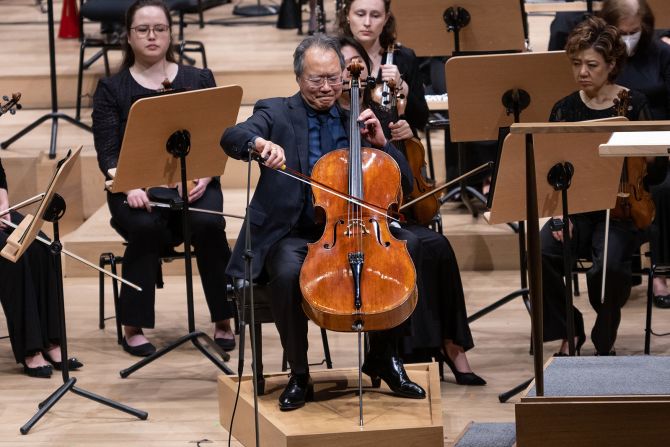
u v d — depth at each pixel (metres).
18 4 32.88
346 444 12.12
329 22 28.23
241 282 13.47
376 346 13.23
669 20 20.00
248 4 32.16
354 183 12.79
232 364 16.02
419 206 15.46
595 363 11.71
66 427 14.09
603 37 14.80
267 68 24.41
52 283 16.02
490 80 15.45
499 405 14.47
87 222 20.94
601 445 10.18
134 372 15.89
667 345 16.34
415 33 18.91
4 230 16.05
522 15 19.53
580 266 16.03
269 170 13.60
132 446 13.51
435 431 12.21
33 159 21.45
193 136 14.80
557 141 13.08
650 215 15.27
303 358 12.87
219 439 13.67
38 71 24.72
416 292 12.23
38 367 15.84
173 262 20.11
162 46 17.02
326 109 13.94
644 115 15.21
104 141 17.00
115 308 17.19
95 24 30.02
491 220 13.66
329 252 12.39
